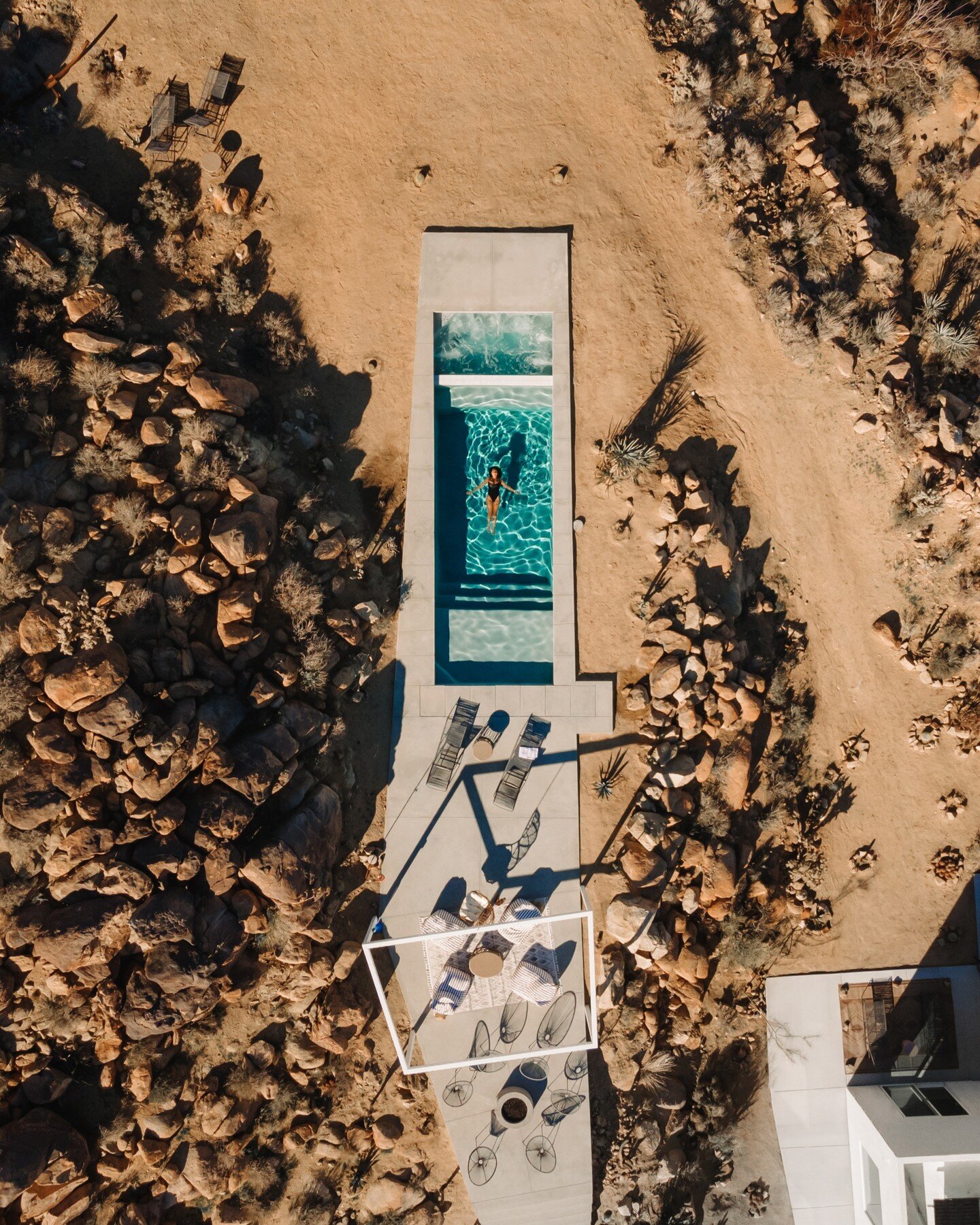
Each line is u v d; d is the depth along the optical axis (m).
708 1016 16.95
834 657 17.75
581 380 17.30
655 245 17.55
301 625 15.89
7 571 14.36
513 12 17.58
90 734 13.91
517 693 16.72
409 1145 16.25
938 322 17.72
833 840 17.53
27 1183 13.69
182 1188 15.37
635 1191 16.56
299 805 15.53
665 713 16.50
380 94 17.56
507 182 17.47
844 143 18.30
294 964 15.41
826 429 17.64
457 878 16.34
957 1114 16.00
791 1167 16.98
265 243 17.34
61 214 16.30
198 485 15.59
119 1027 14.48
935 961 17.38
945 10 18.11
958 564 17.58
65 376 15.81
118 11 17.31
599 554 17.06
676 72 17.53
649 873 16.12
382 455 17.23
